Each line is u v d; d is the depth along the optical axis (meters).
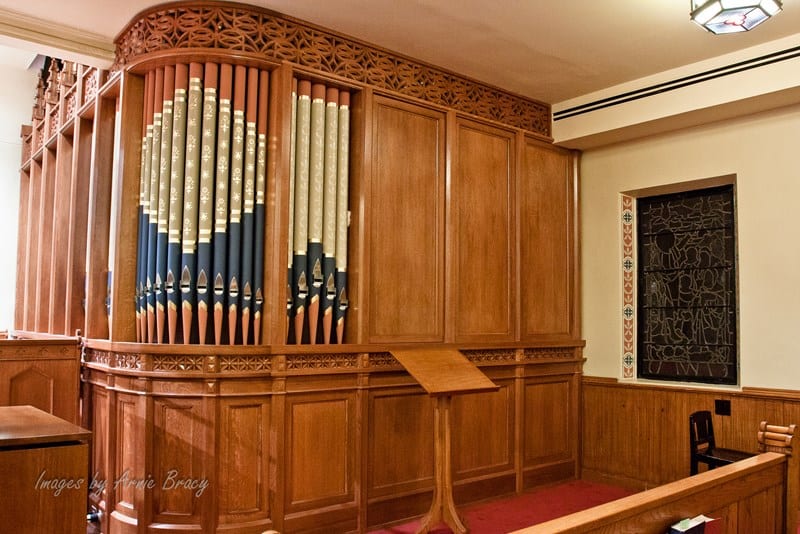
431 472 4.74
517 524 4.52
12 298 7.99
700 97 4.90
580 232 6.04
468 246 5.16
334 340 4.41
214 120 4.05
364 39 4.57
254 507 3.96
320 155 4.35
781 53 4.50
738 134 5.08
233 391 3.94
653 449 5.40
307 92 4.32
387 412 4.57
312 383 4.20
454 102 5.15
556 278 5.84
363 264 4.45
